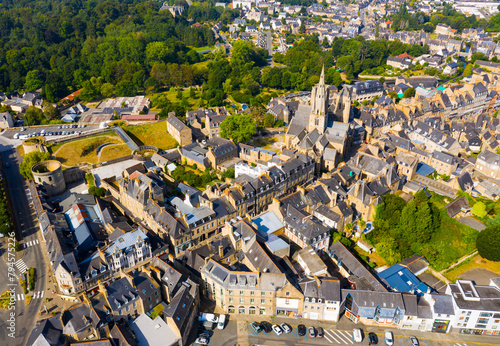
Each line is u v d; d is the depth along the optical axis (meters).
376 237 173.88
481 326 134.50
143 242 159.25
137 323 132.88
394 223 175.00
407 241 170.75
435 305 135.50
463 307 131.88
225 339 133.62
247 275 138.62
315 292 138.75
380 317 137.12
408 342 133.25
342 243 167.62
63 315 129.00
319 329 136.75
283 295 138.25
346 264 156.25
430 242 171.00
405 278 151.12
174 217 173.50
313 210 183.25
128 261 158.00
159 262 150.88
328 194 189.62
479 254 166.50
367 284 144.75
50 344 121.31
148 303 138.25
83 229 176.50
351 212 180.00
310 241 159.38
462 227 176.62
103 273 153.25
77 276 147.50
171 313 128.00
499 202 186.88
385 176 198.62
